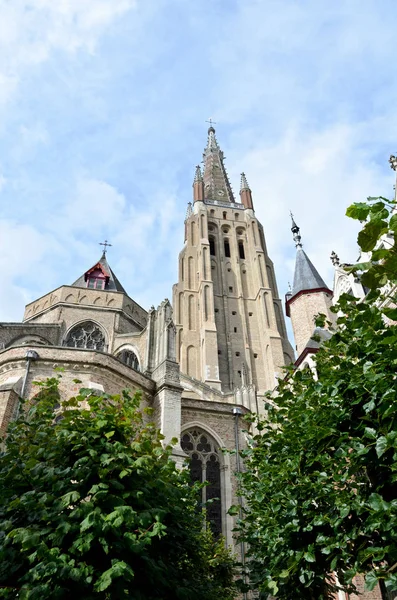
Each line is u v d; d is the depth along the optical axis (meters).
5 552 9.98
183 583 11.91
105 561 10.29
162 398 27.33
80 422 12.52
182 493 13.84
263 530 13.69
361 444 10.22
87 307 43.53
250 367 61.28
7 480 11.45
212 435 29.91
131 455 11.95
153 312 34.72
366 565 10.30
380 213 7.54
